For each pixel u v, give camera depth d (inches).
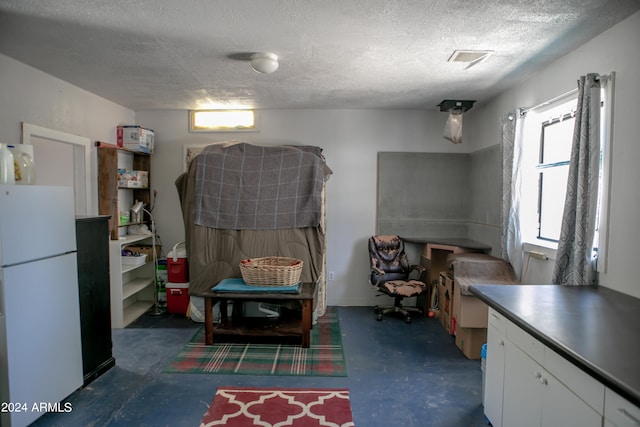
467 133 171.5
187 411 88.4
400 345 128.6
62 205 89.8
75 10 77.4
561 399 56.7
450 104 148.4
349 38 90.9
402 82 126.4
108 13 78.7
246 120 171.0
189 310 152.2
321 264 146.8
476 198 161.9
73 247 93.5
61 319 89.2
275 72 116.9
